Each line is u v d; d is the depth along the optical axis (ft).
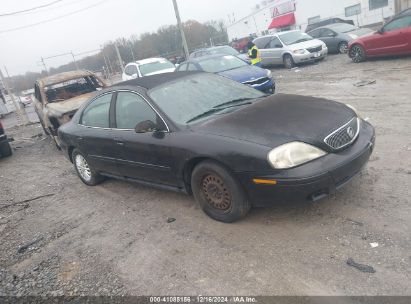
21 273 14.56
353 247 11.75
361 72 41.93
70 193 22.38
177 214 16.40
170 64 55.31
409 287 9.82
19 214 20.84
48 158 33.22
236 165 13.08
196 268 12.48
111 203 19.38
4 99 97.96
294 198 12.52
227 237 13.79
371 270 10.66
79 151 21.67
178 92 16.87
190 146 14.29
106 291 12.35
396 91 30.45
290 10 131.64
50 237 17.12
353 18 112.16
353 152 13.25
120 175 19.39
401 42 42.93
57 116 29.71
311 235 12.78
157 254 13.79
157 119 15.85
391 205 13.52
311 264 11.43
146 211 17.46
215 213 14.87
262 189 12.87
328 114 14.08
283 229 13.47
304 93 37.45
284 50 58.65
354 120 14.39
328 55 63.16
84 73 36.96
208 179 14.49
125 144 17.33
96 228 16.98
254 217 14.60
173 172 15.64
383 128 21.94
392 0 100.94
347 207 13.94
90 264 14.15
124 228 16.35
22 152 38.42
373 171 16.40
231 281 11.51
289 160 12.34
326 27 63.82
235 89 17.85
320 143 12.73
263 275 11.45
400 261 10.77
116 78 162.61
